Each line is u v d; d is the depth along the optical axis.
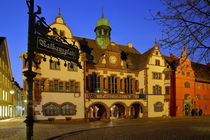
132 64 48.09
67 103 36.25
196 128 25.50
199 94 56.56
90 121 36.72
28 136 5.46
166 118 44.62
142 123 33.50
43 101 34.12
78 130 23.25
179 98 50.56
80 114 37.28
